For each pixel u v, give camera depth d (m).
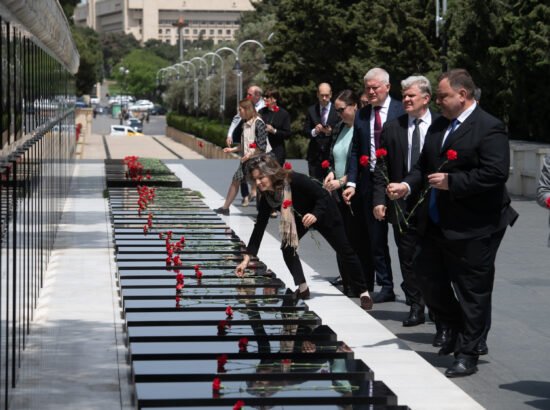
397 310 8.20
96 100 154.25
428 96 7.20
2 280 4.90
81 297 8.29
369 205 8.34
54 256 10.56
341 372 5.33
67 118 18.38
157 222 12.75
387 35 33.34
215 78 68.00
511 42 24.44
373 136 8.24
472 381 5.91
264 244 11.52
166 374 5.23
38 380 5.64
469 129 5.93
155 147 56.34
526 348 6.80
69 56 17.44
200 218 13.34
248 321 6.68
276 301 7.50
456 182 5.79
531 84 23.77
